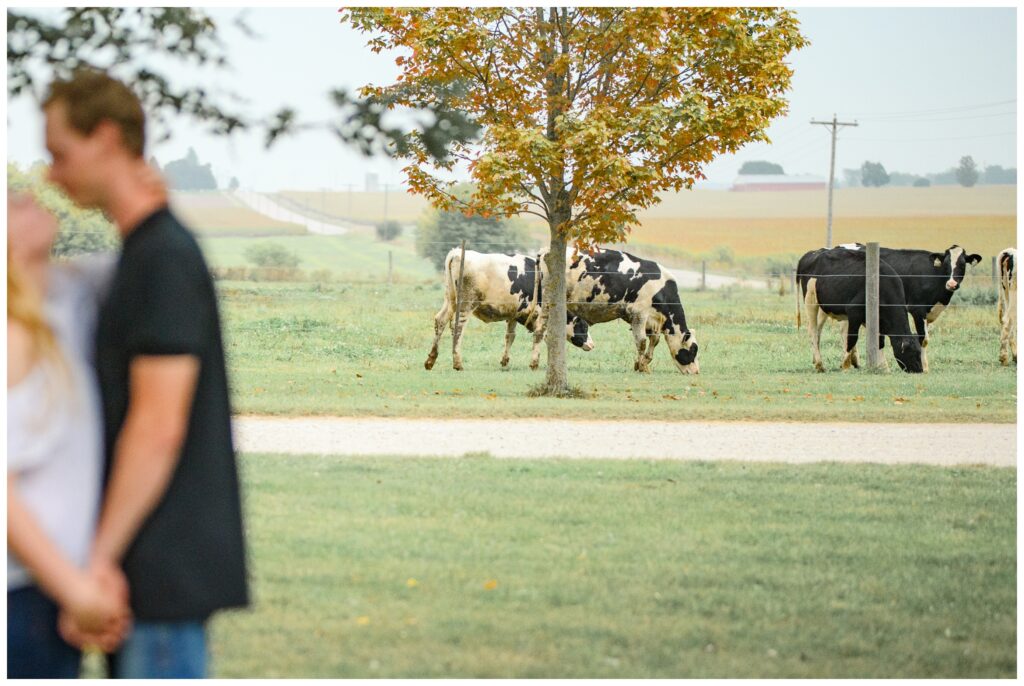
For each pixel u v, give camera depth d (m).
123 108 3.78
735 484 10.34
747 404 16.83
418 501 9.41
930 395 18.73
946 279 25.64
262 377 20.05
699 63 17.64
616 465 11.26
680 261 96.56
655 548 8.09
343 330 30.58
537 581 7.23
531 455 11.96
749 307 46.50
